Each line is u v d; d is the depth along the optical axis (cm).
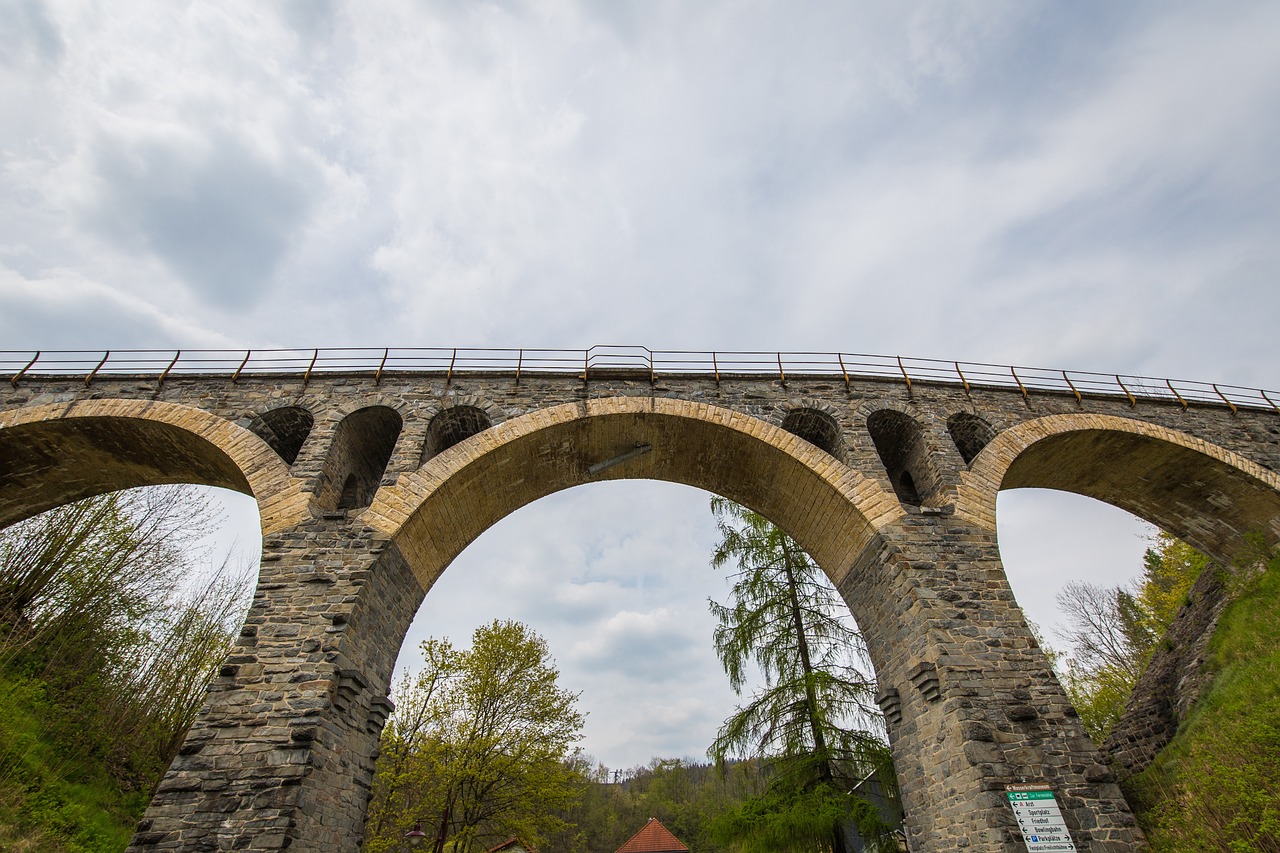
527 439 1468
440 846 2019
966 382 1673
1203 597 1833
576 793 2312
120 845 1376
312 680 1074
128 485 1686
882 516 1380
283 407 1489
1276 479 1644
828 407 1577
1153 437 1658
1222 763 1101
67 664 1706
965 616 1248
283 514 1291
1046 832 1015
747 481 1636
